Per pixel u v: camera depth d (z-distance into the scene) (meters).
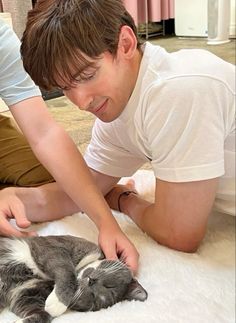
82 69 0.74
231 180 0.92
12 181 1.16
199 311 0.76
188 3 4.28
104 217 0.89
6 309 0.76
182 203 0.85
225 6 3.82
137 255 0.86
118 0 0.78
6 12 2.28
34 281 0.77
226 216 1.06
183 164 0.82
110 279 0.75
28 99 1.00
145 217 0.95
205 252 0.94
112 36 0.75
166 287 0.82
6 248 0.79
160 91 0.80
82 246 0.82
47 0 0.76
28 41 0.75
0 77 1.00
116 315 0.73
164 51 0.86
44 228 0.99
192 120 0.80
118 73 0.79
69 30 0.72
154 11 4.29
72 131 1.81
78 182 0.92
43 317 0.71
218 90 0.82
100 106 0.81
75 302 0.73
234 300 0.81
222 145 0.84
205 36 4.27
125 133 0.94
